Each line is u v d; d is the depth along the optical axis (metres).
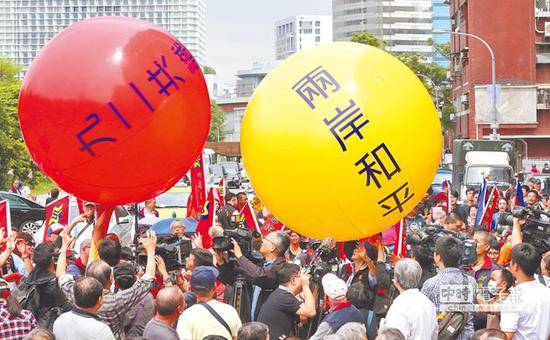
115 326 7.72
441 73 89.81
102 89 7.06
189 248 9.83
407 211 7.86
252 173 7.88
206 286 7.79
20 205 28.81
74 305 7.29
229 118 175.25
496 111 43.31
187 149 7.50
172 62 7.32
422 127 7.66
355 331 6.62
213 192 11.66
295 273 8.53
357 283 8.45
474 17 59.66
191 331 7.70
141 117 7.14
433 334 7.71
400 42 186.38
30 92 7.21
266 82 7.89
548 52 59.56
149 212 17.70
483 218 14.10
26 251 11.01
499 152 30.64
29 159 62.09
